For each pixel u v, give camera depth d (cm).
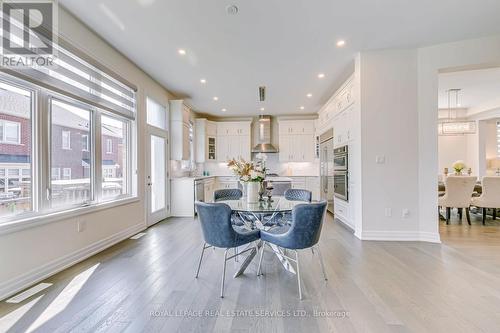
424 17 266
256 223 310
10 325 163
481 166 659
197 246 328
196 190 546
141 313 178
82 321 168
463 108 682
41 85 223
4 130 206
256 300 196
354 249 315
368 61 349
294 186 713
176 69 396
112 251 307
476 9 253
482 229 416
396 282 225
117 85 337
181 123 526
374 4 243
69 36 253
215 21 267
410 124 347
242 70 401
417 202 348
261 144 738
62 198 260
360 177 358
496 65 321
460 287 215
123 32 288
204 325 165
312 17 262
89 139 302
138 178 395
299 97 552
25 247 213
